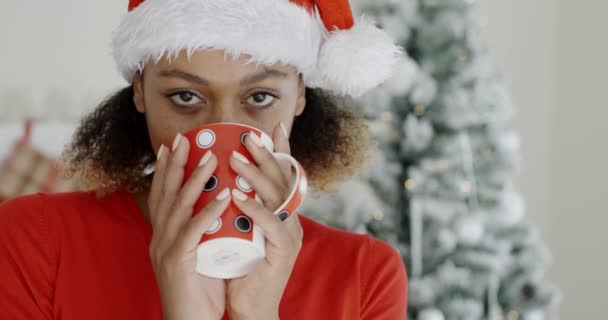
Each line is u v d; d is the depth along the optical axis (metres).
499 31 3.60
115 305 0.97
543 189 3.62
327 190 1.23
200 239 0.78
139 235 1.01
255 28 0.89
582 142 3.50
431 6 2.39
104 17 2.97
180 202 0.78
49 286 0.97
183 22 0.88
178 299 0.82
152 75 0.93
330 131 1.20
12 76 2.84
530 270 2.53
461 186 2.35
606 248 3.41
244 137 0.79
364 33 1.01
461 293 2.31
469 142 2.42
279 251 0.81
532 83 3.61
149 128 0.97
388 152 2.35
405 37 2.35
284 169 0.84
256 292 0.84
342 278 1.07
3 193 2.54
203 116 0.92
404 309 1.13
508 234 2.54
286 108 0.96
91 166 1.08
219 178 0.78
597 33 3.46
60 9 2.90
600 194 3.43
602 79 3.44
